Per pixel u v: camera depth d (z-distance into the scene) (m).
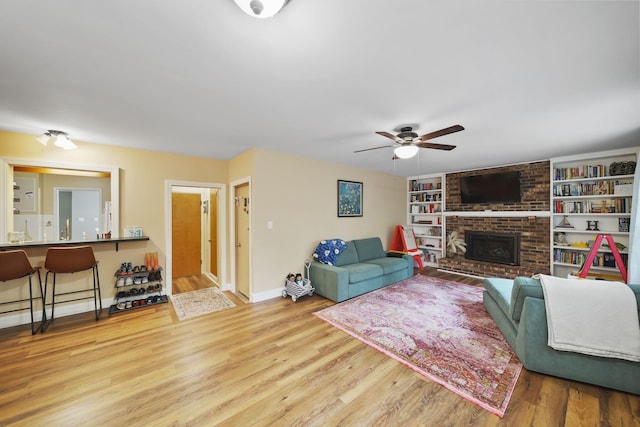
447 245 5.80
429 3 1.16
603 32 1.34
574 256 4.20
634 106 2.25
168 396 1.75
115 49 1.47
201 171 4.22
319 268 3.89
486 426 1.51
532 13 1.22
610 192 3.88
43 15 1.20
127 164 3.59
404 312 3.21
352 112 2.40
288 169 4.01
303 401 1.71
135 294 3.51
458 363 2.14
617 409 1.63
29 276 2.75
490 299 3.07
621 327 1.74
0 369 2.05
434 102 2.20
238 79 1.82
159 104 2.20
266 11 1.09
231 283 4.21
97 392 1.79
